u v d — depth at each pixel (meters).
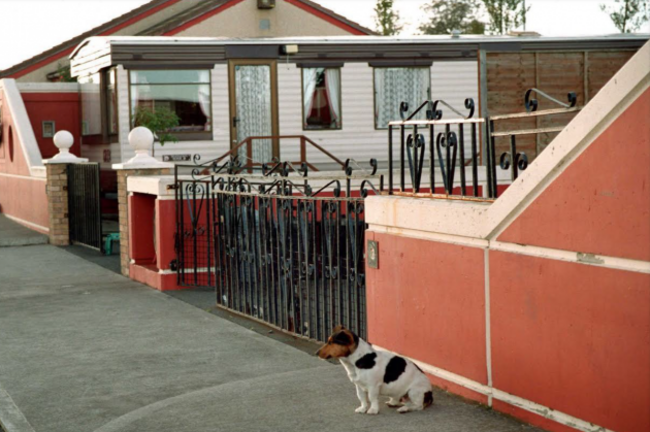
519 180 5.19
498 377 5.55
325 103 21.22
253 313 9.64
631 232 4.41
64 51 33.28
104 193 21.95
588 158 4.66
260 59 20.67
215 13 30.20
